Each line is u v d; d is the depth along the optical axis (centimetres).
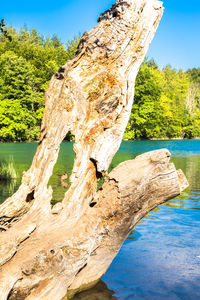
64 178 1288
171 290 421
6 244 331
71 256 362
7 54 5034
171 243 605
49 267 343
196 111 7400
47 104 407
